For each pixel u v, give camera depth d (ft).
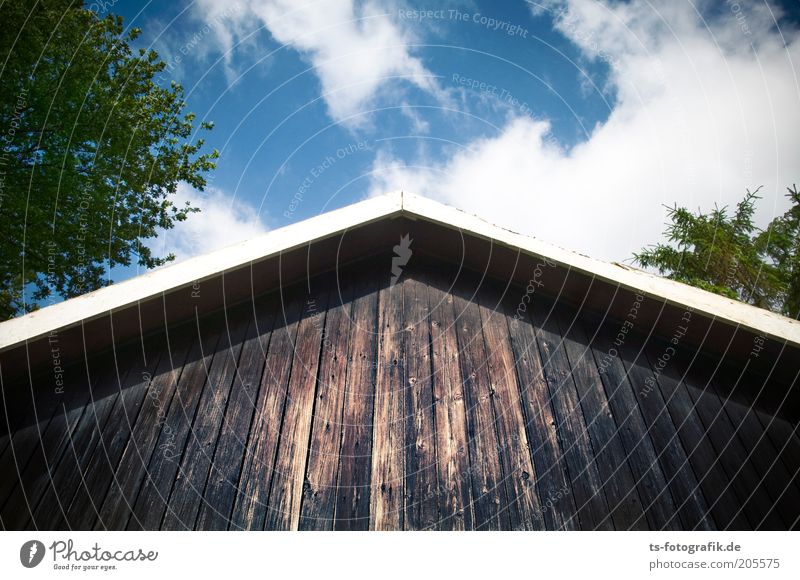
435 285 9.12
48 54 26.66
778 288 22.44
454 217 8.70
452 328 8.38
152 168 33.42
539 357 8.15
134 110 31.32
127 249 34.35
